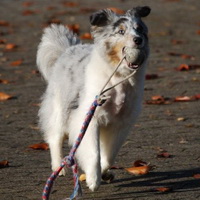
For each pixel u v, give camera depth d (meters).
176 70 17.83
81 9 27.66
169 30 23.72
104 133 9.88
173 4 29.97
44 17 26.44
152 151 11.27
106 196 9.04
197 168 10.29
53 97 10.84
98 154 9.31
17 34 23.09
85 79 9.80
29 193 9.09
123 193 9.17
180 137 12.09
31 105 14.54
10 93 15.59
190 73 17.53
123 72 9.44
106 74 9.55
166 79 16.86
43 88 16.02
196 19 26.00
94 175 9.11
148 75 16.89
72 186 9.59
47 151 11.40
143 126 12.84
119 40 9.50
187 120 13.27
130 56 9.27
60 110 10.64
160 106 14.46
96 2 30.69
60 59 11.05
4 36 22.73
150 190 9.26
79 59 10.46
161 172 10.15
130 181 9.77
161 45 21.14
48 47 11.72
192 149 11.33
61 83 10.57
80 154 9.41
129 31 9.57
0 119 13.43
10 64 18.61
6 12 28.14
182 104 14.62
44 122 11.06
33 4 30.62
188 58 19.30
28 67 18.28
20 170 10.23
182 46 21.09
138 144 11.68
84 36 21.47
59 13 27.31
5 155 11.05
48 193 8.23
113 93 9.52
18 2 31.38
